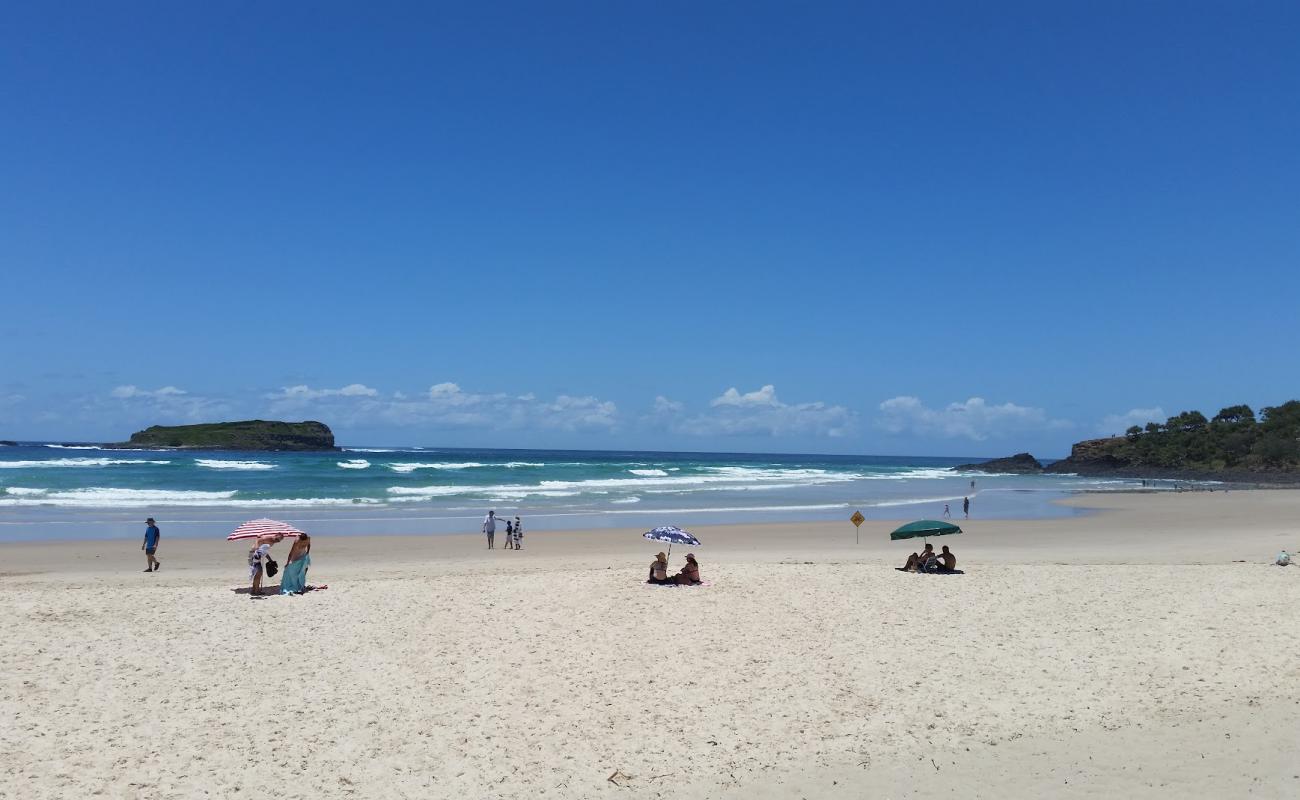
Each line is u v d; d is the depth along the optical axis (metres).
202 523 35.16
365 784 8.55
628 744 9.64
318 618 15.15
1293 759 9.19
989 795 8.44
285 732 9.79
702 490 63.19
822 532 35.69
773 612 15.84
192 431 159.50
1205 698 11.14
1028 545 31.16
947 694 11.30
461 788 8.53
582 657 12.82
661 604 16.42
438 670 12.14
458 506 45.56
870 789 8.59
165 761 8.93
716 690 11.39
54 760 8.84
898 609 16.22
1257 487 85.12
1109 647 13.51
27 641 13.06
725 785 8.69
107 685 11.16
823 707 10.80
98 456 107.94
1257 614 15.72
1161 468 116.25
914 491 70.62
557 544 30.86
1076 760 9.24
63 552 26.44
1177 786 8.58
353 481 62.59
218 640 13.54
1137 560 25.66
